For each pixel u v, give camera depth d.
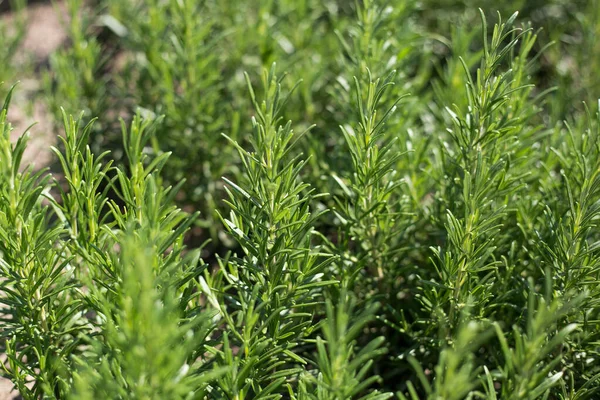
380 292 0.94
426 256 0.96
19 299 0.84
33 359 0.88
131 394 0.76
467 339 0.70
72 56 1.19
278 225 0.85
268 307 0.84
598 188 0.89
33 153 1.18
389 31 1.12
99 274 0.86
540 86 1.32
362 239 0.91
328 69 1.22
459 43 1.07
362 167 0.87
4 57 1.26
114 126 1.17
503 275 0.91
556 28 1.34
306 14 1.28
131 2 1.37
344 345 0.74
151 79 1.18
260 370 0.83
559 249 0.85
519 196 0.94
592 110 1.13
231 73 1.19
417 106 1.07
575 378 0.88
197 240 1.09
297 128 1.14
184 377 0.76
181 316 0.82
